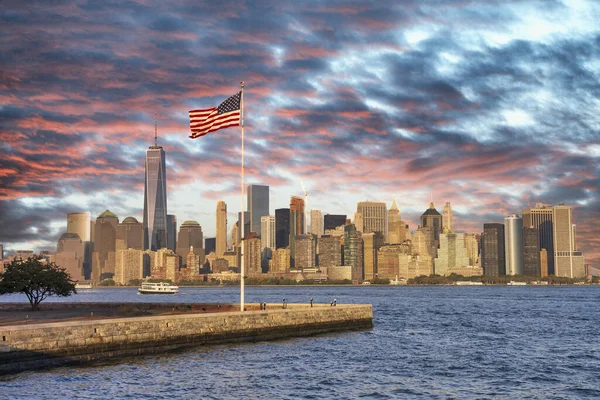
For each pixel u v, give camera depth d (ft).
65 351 188.44
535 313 512.63
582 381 191.42
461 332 330.75
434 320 418.51
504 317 456.86
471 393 173.99
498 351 254.06
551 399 167.73
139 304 358.23
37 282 364.99
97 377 178.70
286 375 192.44
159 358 208.85
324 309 289.33
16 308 379.55
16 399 155.22
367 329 318.24
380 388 178.50
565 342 287.28
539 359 233.35
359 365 212.84
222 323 237.66
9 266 368.07
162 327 215.92
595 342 287.69
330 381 186.09
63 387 166.81
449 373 202.49
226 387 174.70
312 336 278.67
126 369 190.39
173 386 173.37
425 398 167.32
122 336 203.72
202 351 224.94
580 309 584.81
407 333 316.81
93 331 196.13
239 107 257.96
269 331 257.75
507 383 187.83
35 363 181.78
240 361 211.00
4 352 175.32
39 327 182.80
